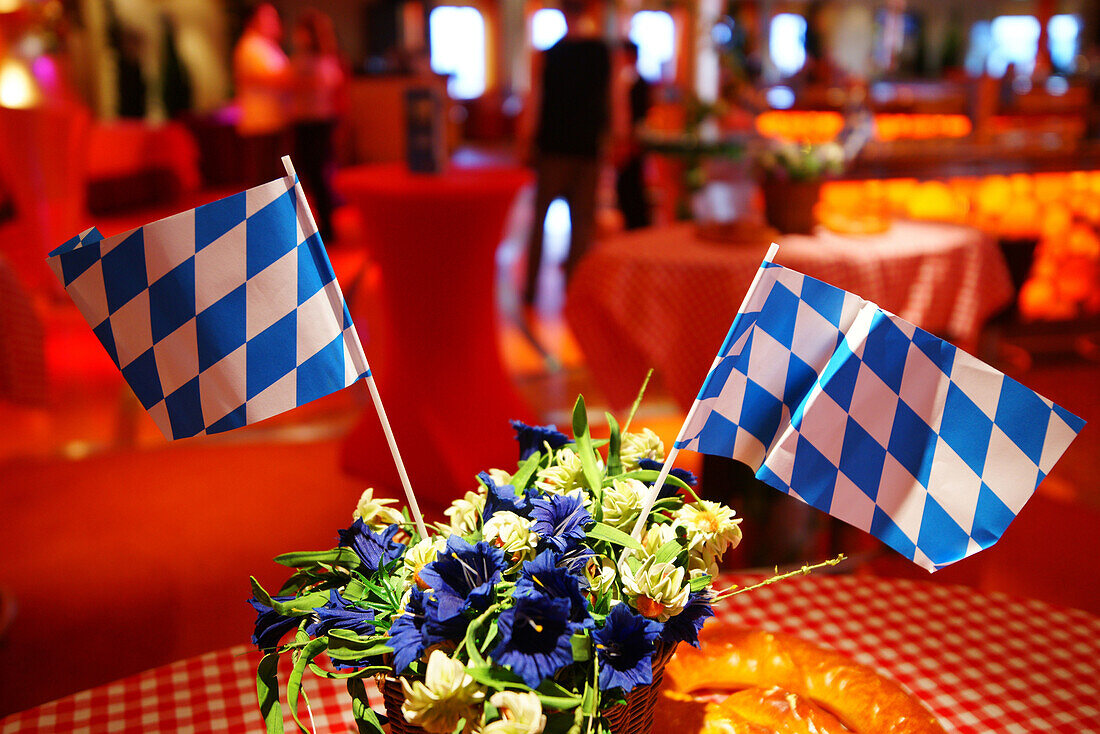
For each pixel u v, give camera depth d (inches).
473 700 23.4
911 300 97.0
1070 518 106.3
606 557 27.6
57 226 196.2
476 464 110.0
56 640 81.7
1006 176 162.2
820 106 226.7
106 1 343.6
